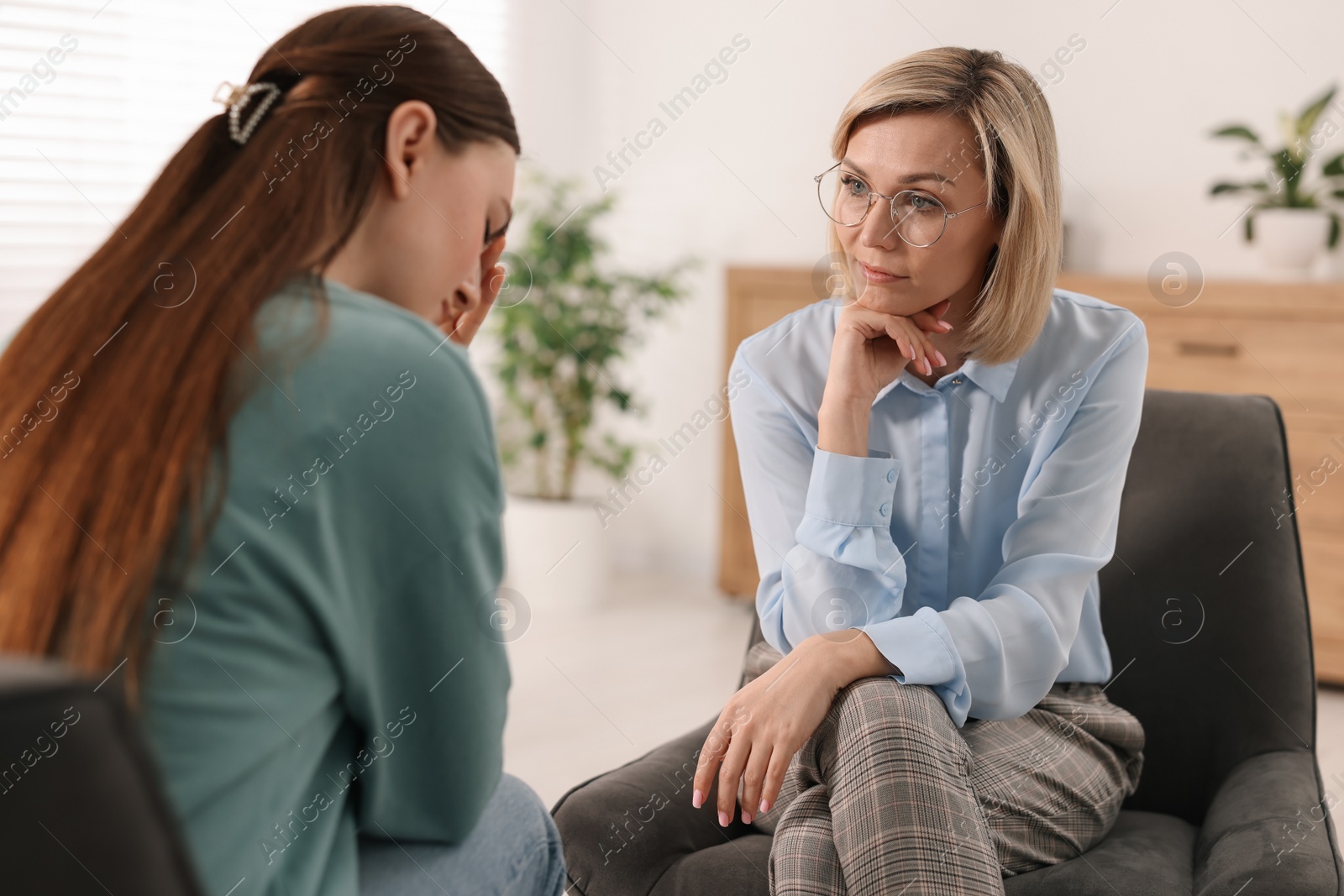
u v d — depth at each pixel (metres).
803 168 3.37
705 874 1.01
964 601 1.07
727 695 2.64
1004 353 1.16
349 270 0.74
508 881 0.81
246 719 0.60
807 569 1.14
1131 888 0.98
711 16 3.47
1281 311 2.56
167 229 0.69
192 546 0.58
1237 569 1.26
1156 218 2.98
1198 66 2.89
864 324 1.16
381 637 0.68
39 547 0.57
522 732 2.40
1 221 2.51
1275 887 0.90
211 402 0.60
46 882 0.34
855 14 3.24
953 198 1.10
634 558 3.83
